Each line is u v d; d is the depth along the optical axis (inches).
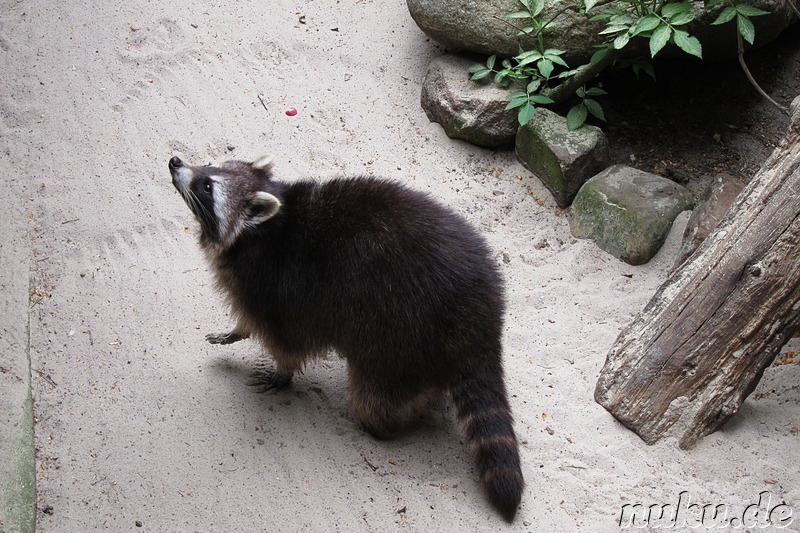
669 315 92.3
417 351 86.9
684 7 104.3
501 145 116.1
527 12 109.9
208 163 110.2
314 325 89.2
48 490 85.4
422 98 118.0
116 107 113.7
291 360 92.0
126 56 118.5
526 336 99.6
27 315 95.6
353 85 119.3
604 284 104.7
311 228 88.7
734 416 93.8
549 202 111.9
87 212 104.5
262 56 120.9
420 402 89.9
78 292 98.6
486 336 88.1
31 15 121.6
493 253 106.3
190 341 96.4
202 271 101.3
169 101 115.0
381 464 89.3
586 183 109.7
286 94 117.4
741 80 121.4
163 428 89.9
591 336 100.0
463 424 88.2
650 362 92.2
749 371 90.6
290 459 88.7
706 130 118.6
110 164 108.7
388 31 124.9
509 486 84.7
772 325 89.4
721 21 105.2
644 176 109.7
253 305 90.4
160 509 84.8
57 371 92.8
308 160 111.8
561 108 118.2
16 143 109.3
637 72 113.8
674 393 91.5
